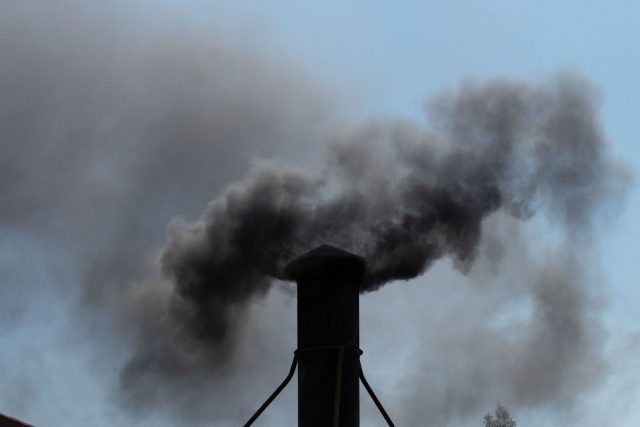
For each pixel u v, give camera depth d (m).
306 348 13.73
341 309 13.91
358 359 13.97
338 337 13.77
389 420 13.86
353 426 13.46
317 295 13.97
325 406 13.42
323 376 13.57
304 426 13.42
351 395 13.56
